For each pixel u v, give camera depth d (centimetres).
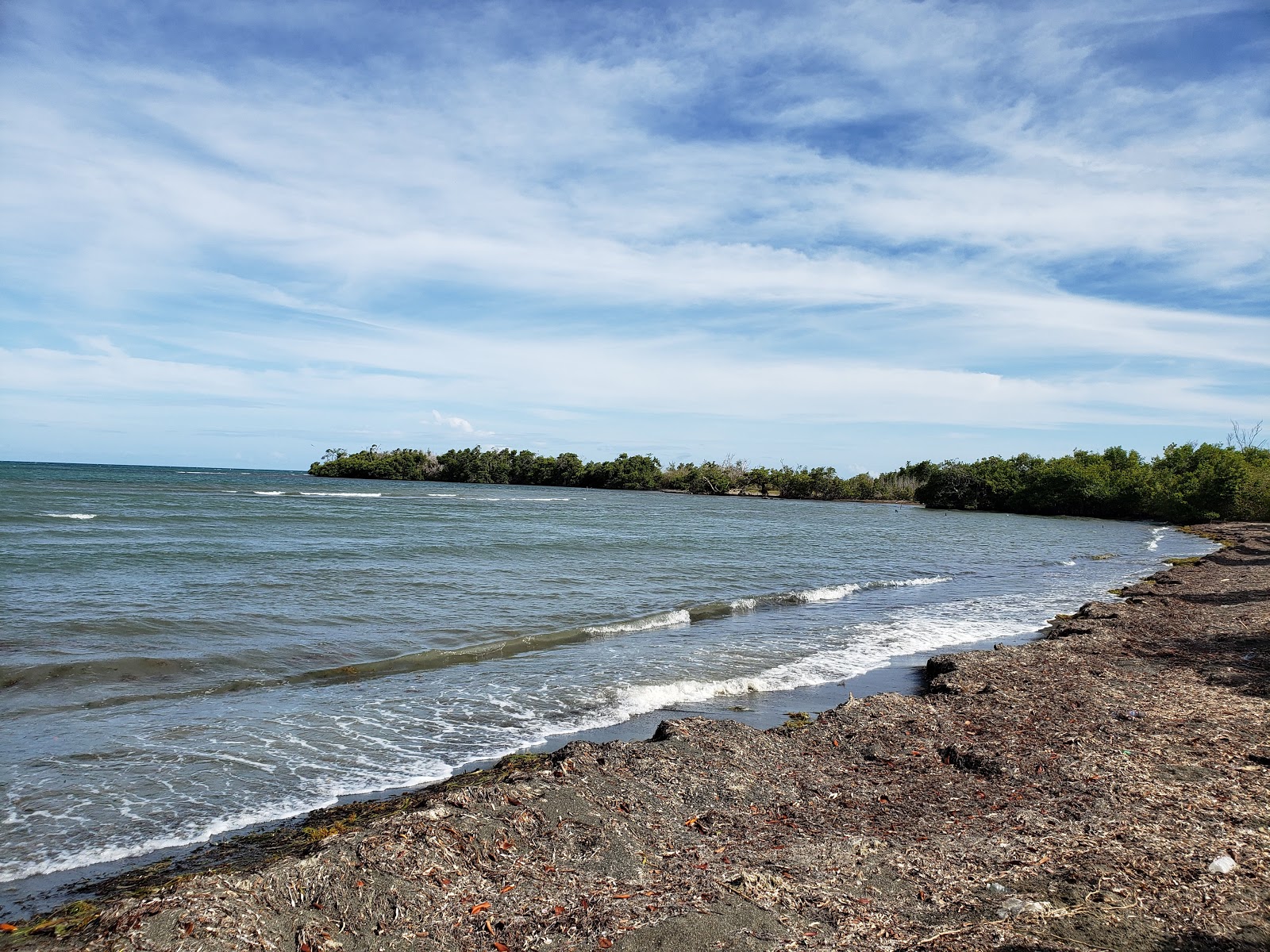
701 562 2678
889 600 2045
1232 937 426
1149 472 7756
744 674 1202
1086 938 427
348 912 460
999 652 1261
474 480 14800
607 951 420
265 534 3011
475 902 479
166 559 2166
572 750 738
